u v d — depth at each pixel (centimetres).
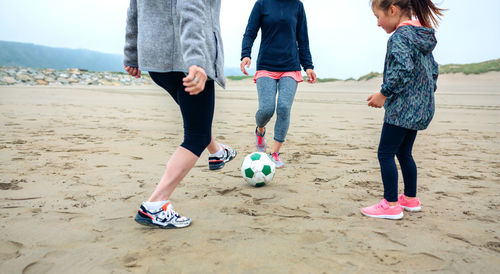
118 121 706
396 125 199
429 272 138
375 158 386
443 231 183
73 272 135
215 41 173
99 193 243
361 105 1302
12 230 176
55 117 746
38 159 347
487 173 319
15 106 978
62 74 3753
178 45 169
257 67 350
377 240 170
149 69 169
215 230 180
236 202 230
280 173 316
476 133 609
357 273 136
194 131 183
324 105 1288
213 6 177
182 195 244
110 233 174
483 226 191
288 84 339
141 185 264
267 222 193
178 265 141
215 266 140
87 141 462
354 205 227
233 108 1123
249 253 153
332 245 163
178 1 163
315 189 264
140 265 141
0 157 353
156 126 639
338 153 414
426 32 193
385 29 218
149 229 180
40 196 233
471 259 150
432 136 575
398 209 202
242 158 381
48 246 158
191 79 148
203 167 335
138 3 176
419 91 196
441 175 311
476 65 4231
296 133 589
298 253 153
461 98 1611
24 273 134
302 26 355
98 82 3678
